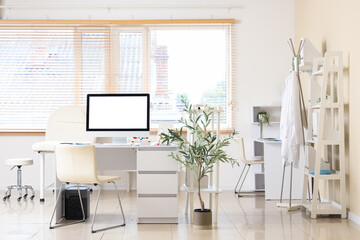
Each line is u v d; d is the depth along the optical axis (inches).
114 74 295.7
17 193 278.7
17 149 291.7
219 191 194.1
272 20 294.5
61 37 295.0
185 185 205.0
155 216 192.9
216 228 185.3
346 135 210.2
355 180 199.9
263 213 215.9
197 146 197.5
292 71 226.1
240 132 293.9
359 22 194.7
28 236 172.7
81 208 201.0
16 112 294.7
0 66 294.2
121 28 295.7
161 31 297.4
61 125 270.1
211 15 294.4
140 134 207.3
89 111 209.2
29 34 293.6
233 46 294.7
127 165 211.2
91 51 295.7
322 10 240.1
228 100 295.6
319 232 177.5
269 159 255.1
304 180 227.0
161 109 296.7
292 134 222.7
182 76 297.4
